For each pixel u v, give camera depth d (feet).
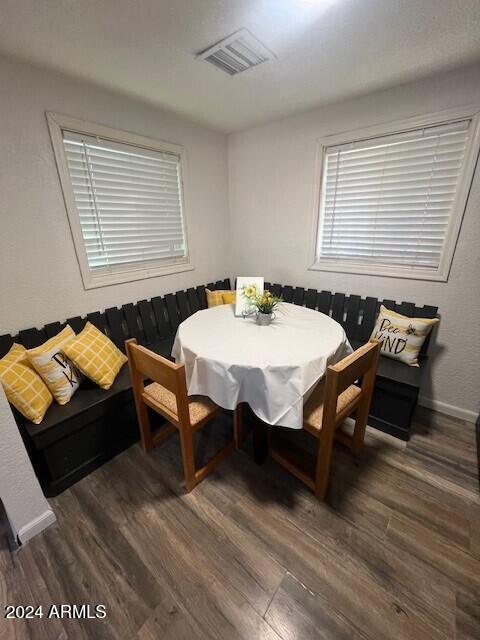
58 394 5.21
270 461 5.76
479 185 5.82
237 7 3.94
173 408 5.06
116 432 5.84
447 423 6.83
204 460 5.82
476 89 5.50
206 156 9.09
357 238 7.87
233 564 4.04
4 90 5.07
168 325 8.51
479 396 6.72
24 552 4.20
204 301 9.62
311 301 8.61
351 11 4.03
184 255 9.30
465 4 3.88
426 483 5.25
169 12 4.03
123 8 3.92
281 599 3.66
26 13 3.95
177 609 3.58
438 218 6.56
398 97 6.31
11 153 5.31
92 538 4.38
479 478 5.36
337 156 7.57
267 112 7.70
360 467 5.59
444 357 6.97
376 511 4.75
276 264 9.62
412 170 6.61
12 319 5.79
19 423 4.88
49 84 5.56
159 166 7.95
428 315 6.79
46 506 4.49
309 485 5.11
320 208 8.22
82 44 4.71
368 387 5.26
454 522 4.57
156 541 4.34
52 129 5.72
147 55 5.06
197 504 4.90
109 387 5.76
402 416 6.16
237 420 5.86
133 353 5.08
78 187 6.41
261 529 4.49
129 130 6.98
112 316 7.23
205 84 6.13
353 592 3.72
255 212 9.62
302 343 5.16
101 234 7.08
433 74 5.79
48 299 6.26
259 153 8.97
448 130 5.98
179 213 8.84
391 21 4.24
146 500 4.98
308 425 4.64
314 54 5.09
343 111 7.09
